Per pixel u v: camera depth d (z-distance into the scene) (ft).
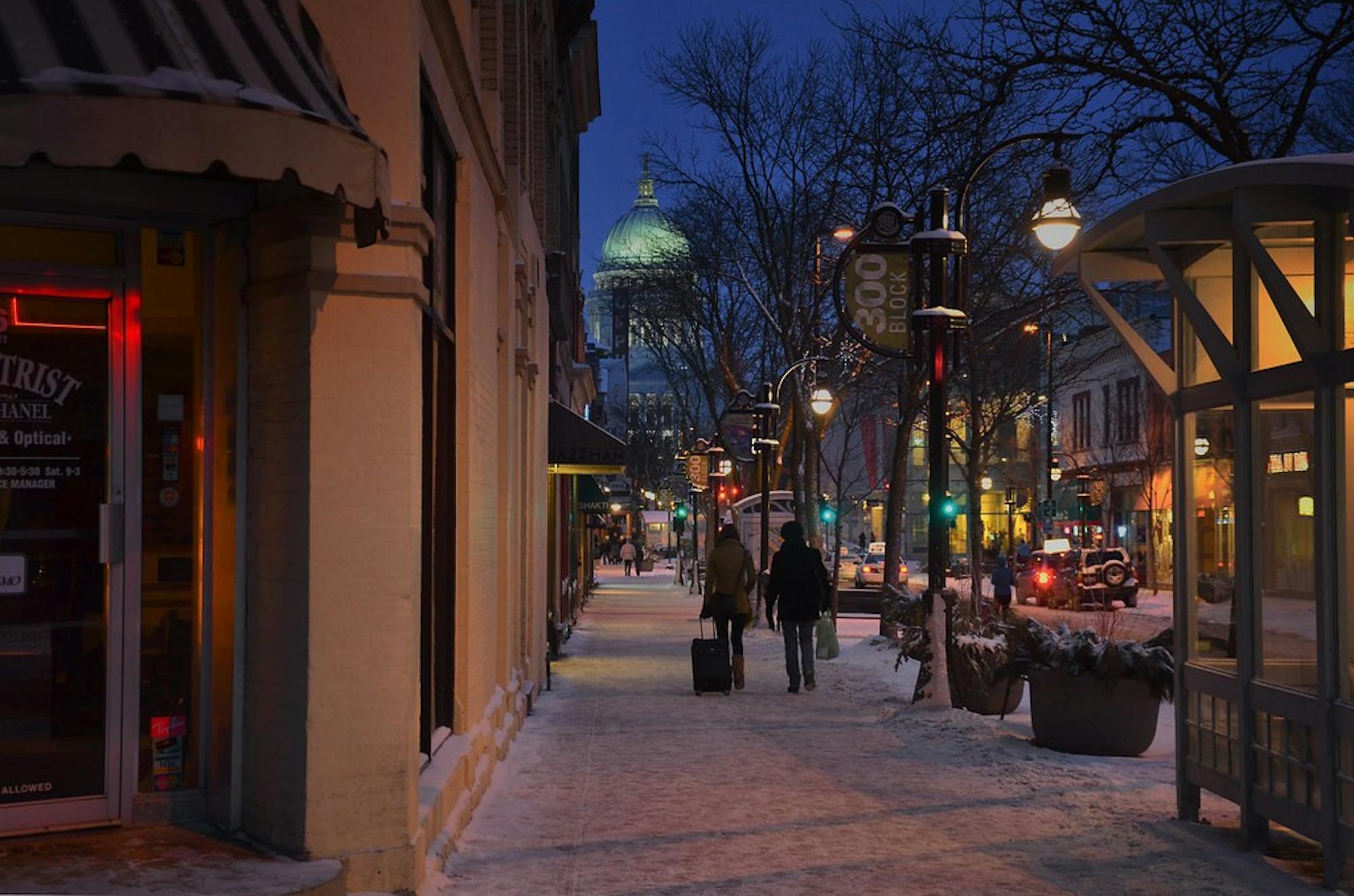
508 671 44.68
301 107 18.52
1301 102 47.01
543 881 25.09
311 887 20.63
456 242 33.91
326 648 22.62
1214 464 30.30
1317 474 24.94
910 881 25.16
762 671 69.15
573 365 124.67
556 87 89.15
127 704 23.40
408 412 23.12
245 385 23.84
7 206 22.74
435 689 30.96
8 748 22.62
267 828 23.04
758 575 106.52
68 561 23.08
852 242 57.62
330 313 22.82
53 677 22.97
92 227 23.36
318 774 22.48
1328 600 24.64
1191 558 31.45
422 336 28.32
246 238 23.86
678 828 29.86
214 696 23.85
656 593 172.24
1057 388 138.10
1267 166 25.17
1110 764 38.24
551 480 75.20
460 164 33.83
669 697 56.49
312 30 21.98
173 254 23.99
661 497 375.25
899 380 93.09
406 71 24.00
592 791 34.37
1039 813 31.63
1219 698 29.19
